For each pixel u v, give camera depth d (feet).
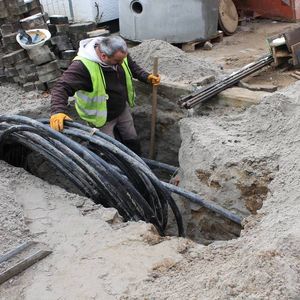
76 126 14.42
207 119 16.02
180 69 18.52
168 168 17.74
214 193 14.02
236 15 27.37
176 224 15.51
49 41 19.70
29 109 18.04
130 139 18.20
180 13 23.72
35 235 11.50
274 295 8.00
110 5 27.30
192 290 8.95
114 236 11.35
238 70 18.28
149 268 10.12
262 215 11.03
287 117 14.15
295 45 17.93
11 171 14.52
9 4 18.83
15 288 9.96
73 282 9.95
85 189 13.83
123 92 16.78
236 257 9.58
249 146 13.89
